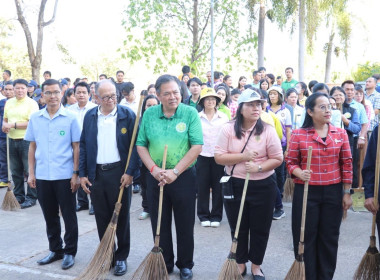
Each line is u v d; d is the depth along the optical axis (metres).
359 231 5.55
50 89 4.50
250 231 4.11
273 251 4.93
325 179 3.63
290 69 11.20
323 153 3.61
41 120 4.55
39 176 4.54
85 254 4.90
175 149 3.99
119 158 4.25
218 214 5.89
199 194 5.93
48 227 4.64
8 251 4.98
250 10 13.87
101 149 4.23
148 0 12.82
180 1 13.40
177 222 4.18
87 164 4.29
